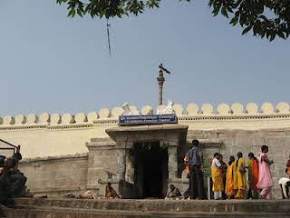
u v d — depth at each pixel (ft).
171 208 37.37
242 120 106.83
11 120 118.01
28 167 88.84
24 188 46.24
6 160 43.75
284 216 34.12
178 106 109.60
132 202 38.17
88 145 88.28
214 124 107.04
